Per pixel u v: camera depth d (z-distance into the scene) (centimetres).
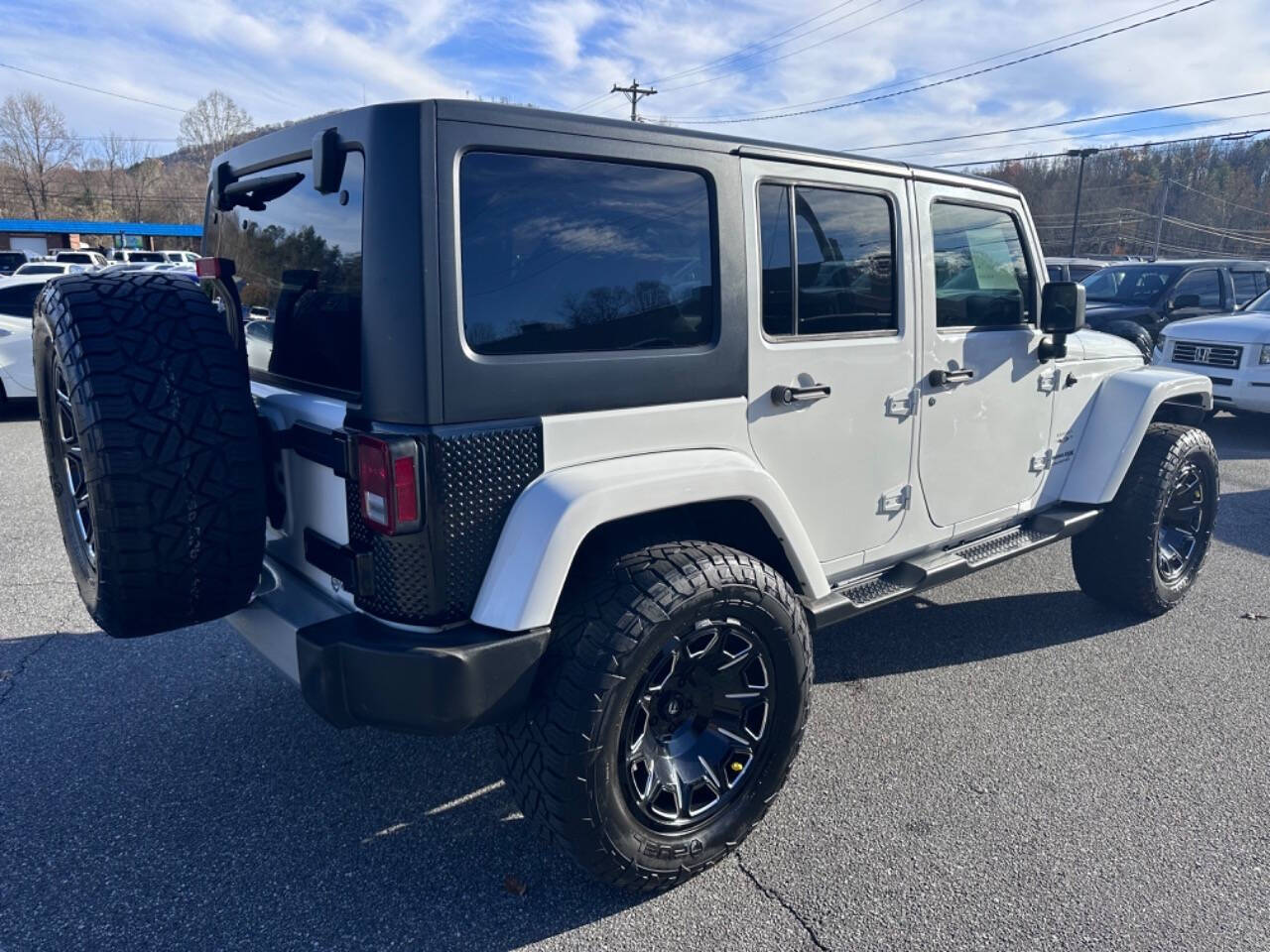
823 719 353
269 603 245
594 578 235
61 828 277
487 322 212
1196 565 470
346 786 303
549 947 232
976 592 498
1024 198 375
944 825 284
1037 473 402
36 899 245
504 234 214
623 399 237
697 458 251
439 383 204
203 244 331
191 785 302
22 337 962
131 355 218
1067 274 1428
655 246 243
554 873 261
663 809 247
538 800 225
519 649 214
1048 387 393
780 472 282
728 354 260
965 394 348
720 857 256
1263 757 326
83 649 405
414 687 207
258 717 348
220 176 304
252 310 289
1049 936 237
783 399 275
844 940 235
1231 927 240
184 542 220
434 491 204
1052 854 270
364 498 208
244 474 225
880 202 307
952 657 411
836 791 303
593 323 232
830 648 422
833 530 307
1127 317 1045
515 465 217
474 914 243
